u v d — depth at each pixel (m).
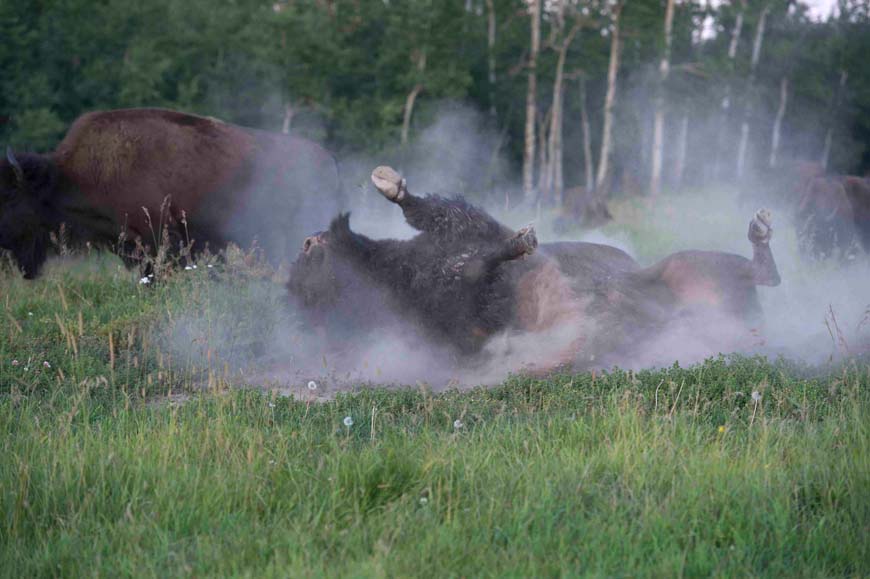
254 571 13.96
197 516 15.69
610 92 164.25
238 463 17.64
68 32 150.75
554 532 14.89
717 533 14.80
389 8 175.38
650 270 25.75
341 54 165.62
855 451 17.70
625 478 16.69
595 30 184.38
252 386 25.23
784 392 21.61
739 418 20.56
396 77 169.50
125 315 30.48
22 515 15.96
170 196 38.56
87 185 38.06
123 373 25.95
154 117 39.16
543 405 21.92
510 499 16.02
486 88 190.12
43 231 37.72
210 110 157.00
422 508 15.69
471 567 13.89
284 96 163.88
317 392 25.17
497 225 25.84
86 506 16.16
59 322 28.36
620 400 21.09
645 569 13.66
